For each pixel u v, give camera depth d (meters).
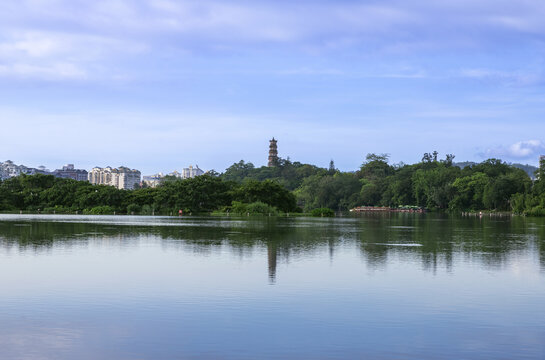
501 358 12.03
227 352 12.31
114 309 16.27
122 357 11.95
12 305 16.75
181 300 17.55
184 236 44.41
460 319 15.28
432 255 30.33
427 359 11.94
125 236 43.88
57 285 20.06
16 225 61.34
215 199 143.00
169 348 12.58
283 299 17.75
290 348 12.62
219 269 24.22
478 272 23.72
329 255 30.02
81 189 150.88
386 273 23.28
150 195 147.50
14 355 12.05
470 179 196.12
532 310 16.39
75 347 12.64
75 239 40.28
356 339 13.34
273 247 34.69
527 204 146.12
